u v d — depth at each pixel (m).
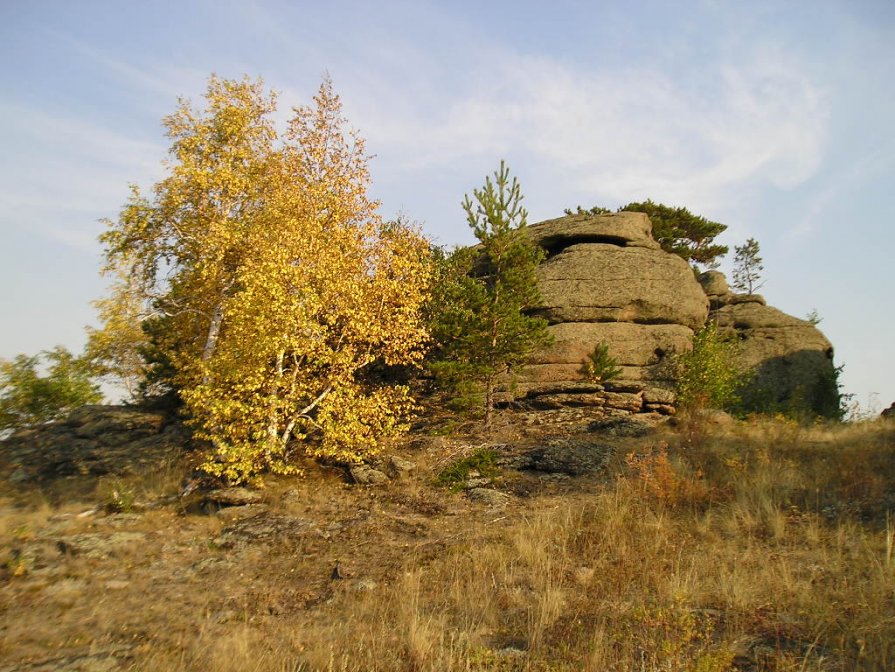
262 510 15.52
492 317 21.08
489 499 15.22
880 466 14.52
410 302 18.58
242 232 20.95
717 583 9.45
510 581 10.30
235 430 16.22
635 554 10.87
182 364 21.23
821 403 29.31
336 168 20.39
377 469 17.53
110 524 14.84
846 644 7.40
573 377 24.72
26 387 26.48
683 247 42.88
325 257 17.84
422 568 11.50
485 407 21.98
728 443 17.53
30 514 15.79
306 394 17.22
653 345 25.56
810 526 11.39
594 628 8.34
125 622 9.99
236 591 11.32
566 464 16.89
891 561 9.41
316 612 10.16
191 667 8.22
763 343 31.62
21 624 9.91
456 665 7.70
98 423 22.34
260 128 22.53
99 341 26.88
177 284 22.05
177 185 21.27
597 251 27.67
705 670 6.57
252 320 16.89
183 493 16.89
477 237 22.97
